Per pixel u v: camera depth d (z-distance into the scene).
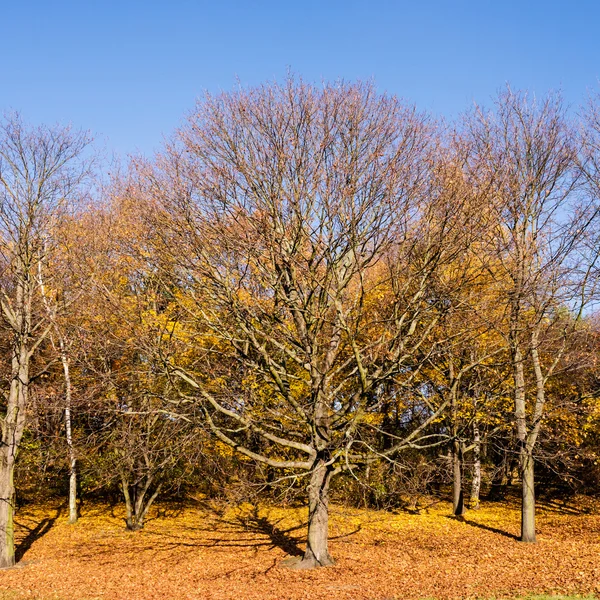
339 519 22.52
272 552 18.03
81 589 14.43
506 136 19.19
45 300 19.25
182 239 14.70
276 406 18.09
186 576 15.53
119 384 17.52
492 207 15.38
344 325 14.34
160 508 25.27
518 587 13.13
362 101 15.50
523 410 18.98
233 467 21.67
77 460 23.06
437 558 16.94
